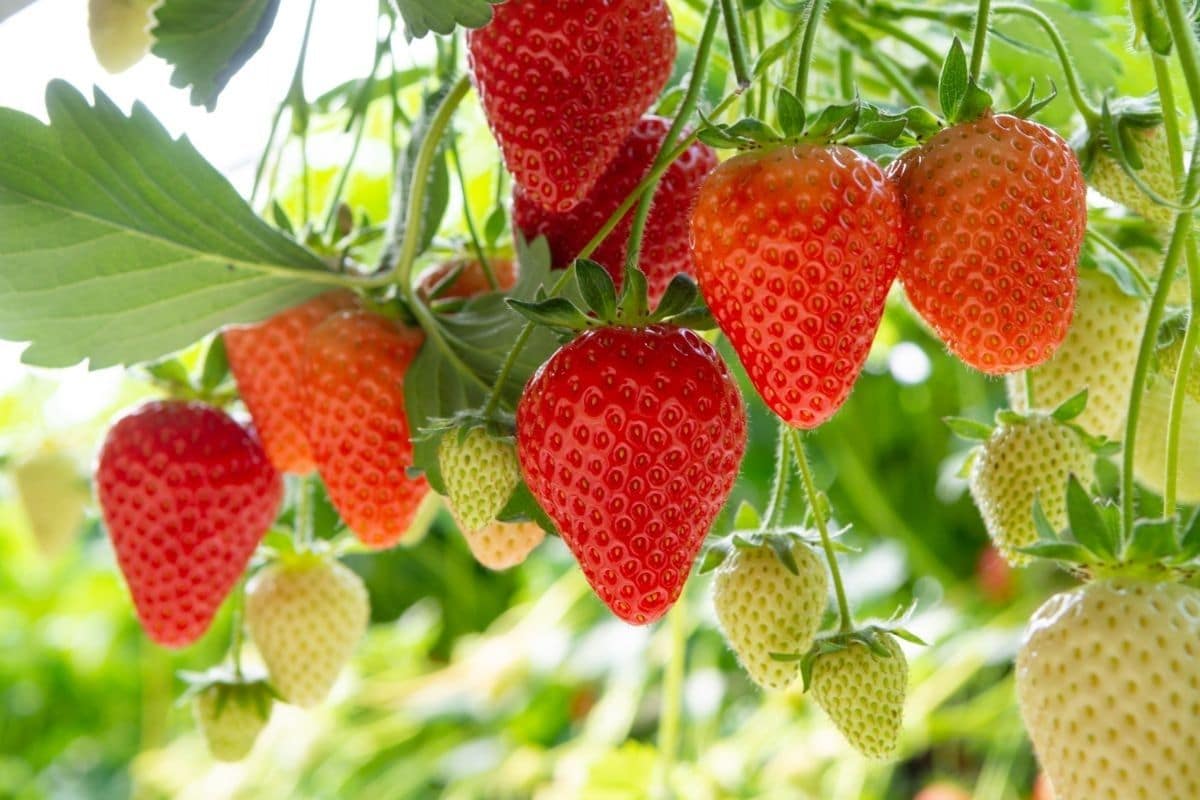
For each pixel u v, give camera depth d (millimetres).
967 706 925
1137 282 422
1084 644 345
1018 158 335
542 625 960
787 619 384
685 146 340
